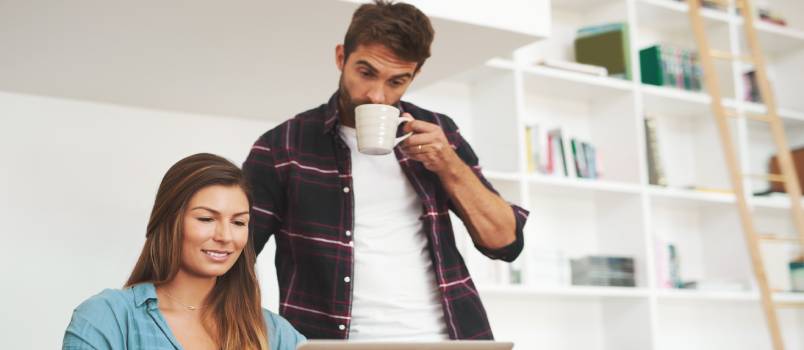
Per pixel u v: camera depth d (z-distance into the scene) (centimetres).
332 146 179
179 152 309
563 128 387
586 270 357
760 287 351
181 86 278
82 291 288
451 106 363
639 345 361
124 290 142
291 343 155
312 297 172
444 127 193
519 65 348
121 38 230
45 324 281
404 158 178
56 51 241
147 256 147
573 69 365
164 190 147
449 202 185
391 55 159
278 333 155
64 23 218
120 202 298
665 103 400
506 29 228
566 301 373
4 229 280
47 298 282
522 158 340
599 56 385
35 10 209
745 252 402
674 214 416
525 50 382
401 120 165
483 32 229
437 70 262
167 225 146
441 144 167
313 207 175
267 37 231
